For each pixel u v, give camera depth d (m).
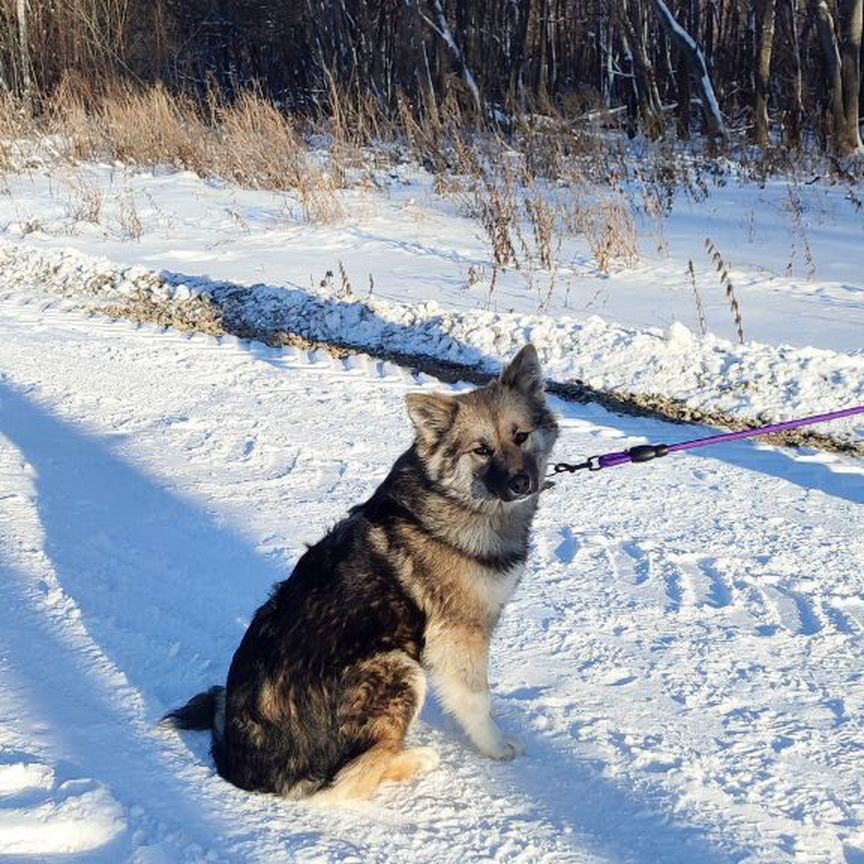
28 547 2.50
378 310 4.34
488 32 13.20
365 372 3.89
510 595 1.69
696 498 2.81
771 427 2.11
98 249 5.88
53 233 6.32
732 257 5.40
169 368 3.93
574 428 3.32
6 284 5.26
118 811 1.48
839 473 2.98
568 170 7.04
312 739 1.51
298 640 1.52
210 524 2.63
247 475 2.96
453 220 6.41
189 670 1.95
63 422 3.38
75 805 1.48
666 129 9.98
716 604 2.24
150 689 1.88
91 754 1.66
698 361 3.65
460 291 4.76
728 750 1.72
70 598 2.24
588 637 2.10
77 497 2.81
